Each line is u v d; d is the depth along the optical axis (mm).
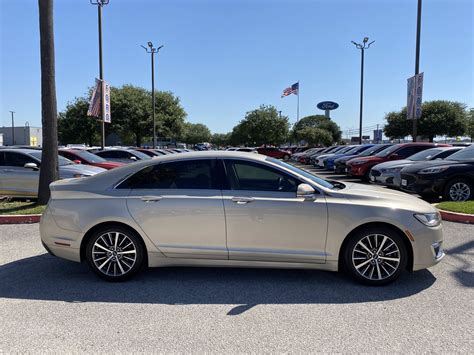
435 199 10219
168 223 4582
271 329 3535
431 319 3695
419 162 10430
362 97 32719
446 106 44500
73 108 43750
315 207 4441
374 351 3146
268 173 4660
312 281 4719
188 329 3549
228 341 3326
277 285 4609
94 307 4035
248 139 57094
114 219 4609
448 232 6754
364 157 15797
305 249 4496
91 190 4773
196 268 5227
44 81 9188
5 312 3926
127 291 4461
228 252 4539
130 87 44625
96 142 46438
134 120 41219
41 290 4504
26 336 3434
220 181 4668
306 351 3158
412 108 18938
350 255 4496
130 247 4711
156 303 4129
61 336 3430
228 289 4500
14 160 10430
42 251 6043
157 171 4793
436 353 3111
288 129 57219
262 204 4473
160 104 44750
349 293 4340
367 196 4551
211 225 4535
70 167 10953
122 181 4789
